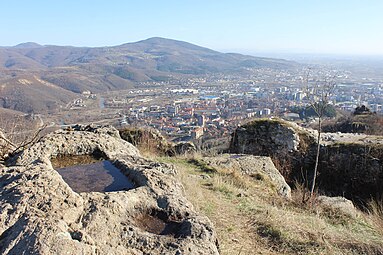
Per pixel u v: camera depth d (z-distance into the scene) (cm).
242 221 567
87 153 449
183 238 264
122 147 485
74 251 210
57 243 209
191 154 1119
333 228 602
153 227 285
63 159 428
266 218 576
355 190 1116
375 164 1115
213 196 680
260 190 848
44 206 244
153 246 250
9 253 206
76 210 255
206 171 906
